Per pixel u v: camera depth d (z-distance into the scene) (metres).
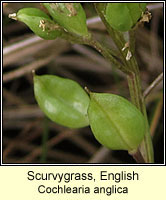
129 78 0.10
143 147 0.10
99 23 0.14
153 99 0.14
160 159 0.14
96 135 0.09
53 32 0.09
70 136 0.15
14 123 0.15
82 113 0.10
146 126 0.10
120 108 0.09
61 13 0.09
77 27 0.09
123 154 0.14
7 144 0.15
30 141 0.15
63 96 0.10
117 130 0.09
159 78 0.10
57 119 0.10
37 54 0.16
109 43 0.15
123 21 0.09
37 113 0.15
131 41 0.09
